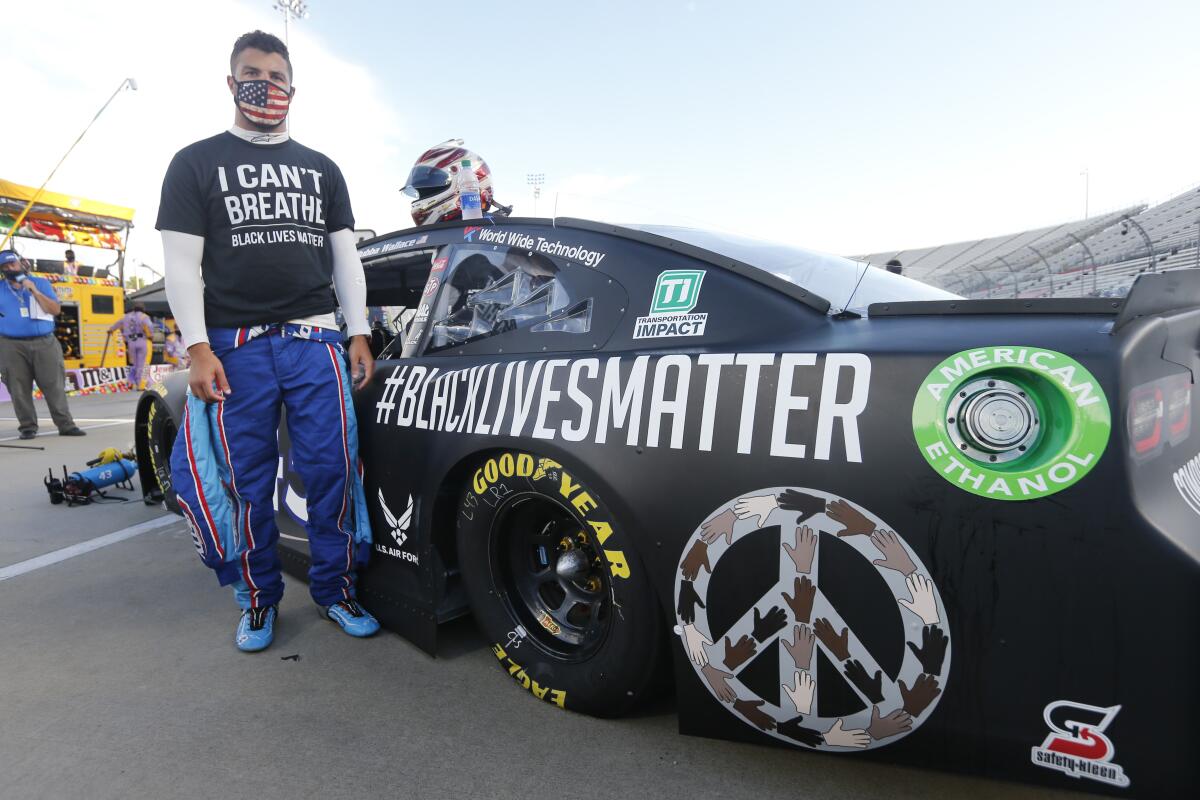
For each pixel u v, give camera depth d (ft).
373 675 5.73
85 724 5.01
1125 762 2.97
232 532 6.15
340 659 6.03
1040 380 3.14
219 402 5.83
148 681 5.66
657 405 4.15
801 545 3.62
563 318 5.11
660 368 4.22
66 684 5.63
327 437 6.09
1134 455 2.99
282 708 5.21
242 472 6.05
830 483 3.52
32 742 4.79
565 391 4.64
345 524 6.33
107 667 5.92
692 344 4.29
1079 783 3.09
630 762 4.44
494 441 4.95
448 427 5.44
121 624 6.86
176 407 9.48
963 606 3.23
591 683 4.76
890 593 3.40
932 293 5.57
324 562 6.37
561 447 4.50
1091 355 3.12
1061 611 3.03
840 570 3.52
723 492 3.84
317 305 6.21
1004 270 80.38
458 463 5.32
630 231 4.99
